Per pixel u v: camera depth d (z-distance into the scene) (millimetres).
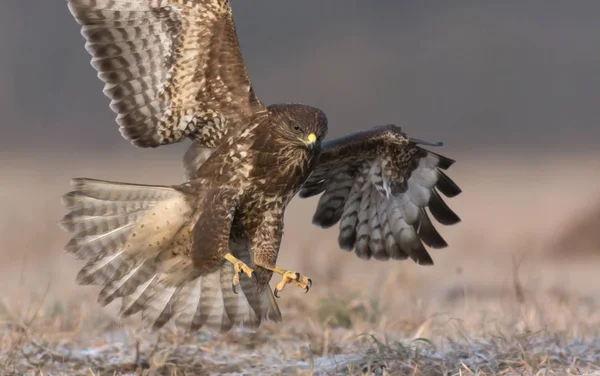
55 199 34906
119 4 11742
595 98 79062
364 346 12852
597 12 89938
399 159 13430
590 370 11461
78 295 16734
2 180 42188
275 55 86812
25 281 19625
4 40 77500
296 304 15516
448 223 13719
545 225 29688
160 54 11875
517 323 14195
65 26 79188
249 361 12773
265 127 11695
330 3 90938
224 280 11992
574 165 51562
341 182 13781
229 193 11664
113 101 11969
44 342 13172
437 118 78625
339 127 81500
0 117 69000
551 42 85875
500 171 49188
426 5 91688
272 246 11906
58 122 68625
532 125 74062
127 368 12539
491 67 83250
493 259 24141
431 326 14531
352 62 85562
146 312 11844
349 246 14055
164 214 11594
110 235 11570
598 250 24500
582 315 15352
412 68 84375
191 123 12008
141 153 56469
